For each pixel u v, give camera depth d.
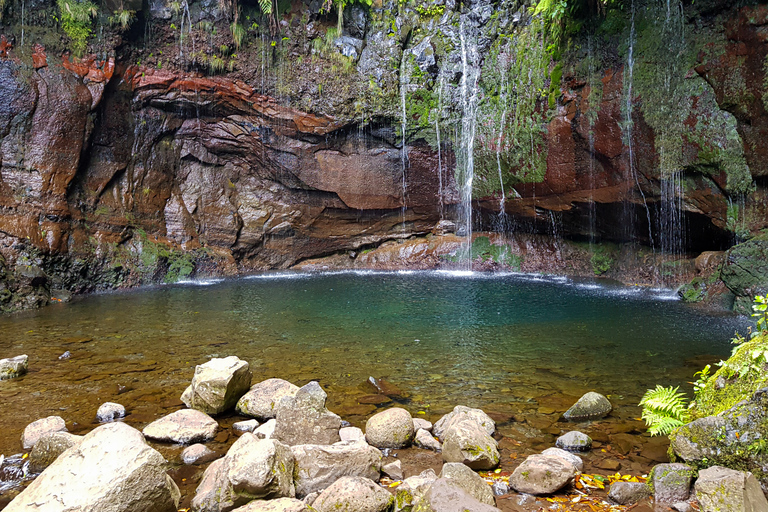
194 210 14.98
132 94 13.39
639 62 10.58
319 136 14.89
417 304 9.72
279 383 4.58
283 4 14.11
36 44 11.45
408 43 14.58
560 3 11.28
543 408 4.40
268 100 14.48
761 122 8.89
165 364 5.86
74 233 11.95
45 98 11.45
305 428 3.63
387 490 2.94
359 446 3.28
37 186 11.32
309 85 14.38
